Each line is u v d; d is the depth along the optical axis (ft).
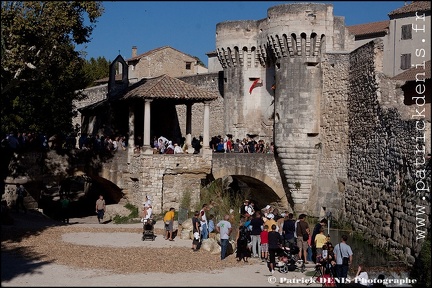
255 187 166.09
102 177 140.26
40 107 164.35
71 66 119.34
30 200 134.72
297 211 154.81
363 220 131.13
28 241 96.22
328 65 152.15
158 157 138.62
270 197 162.40
